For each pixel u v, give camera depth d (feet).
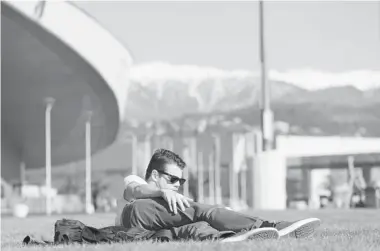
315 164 423.23
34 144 345.51
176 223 27.12
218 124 558.15
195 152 553.64
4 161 349.00
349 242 23.32
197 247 21.86
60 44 177.68
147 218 27.40
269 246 21.68
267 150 214.48
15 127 316.60
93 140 338.13
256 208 213.25
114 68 213.46
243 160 506.48
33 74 232.32
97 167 570.05
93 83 210.38
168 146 565.94
